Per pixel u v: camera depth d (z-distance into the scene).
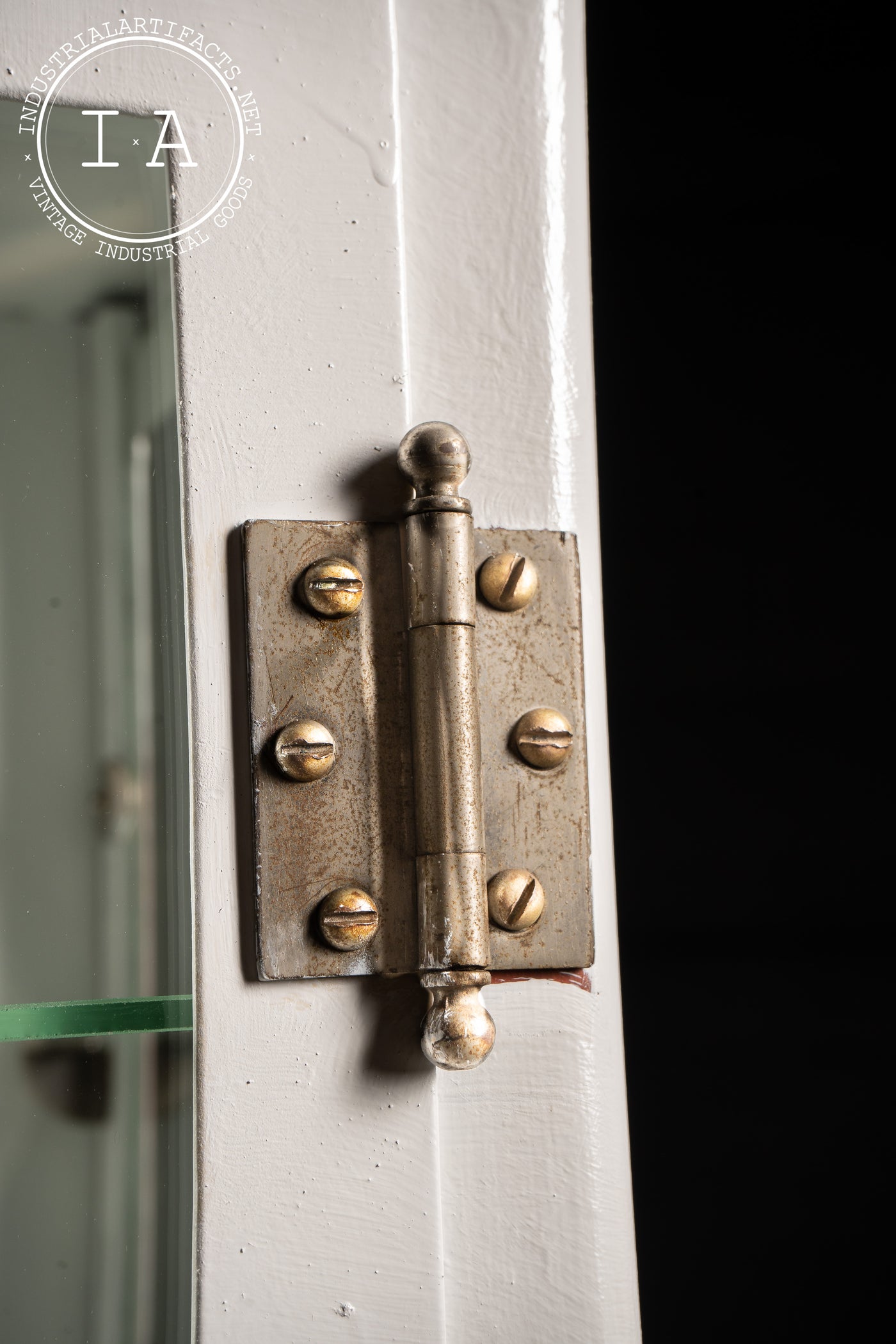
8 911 0.34
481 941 0.33
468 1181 0.34
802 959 0.83
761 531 0.88
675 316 0.89
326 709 0.34
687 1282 0.80
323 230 0.35
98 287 0.35
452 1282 0.34
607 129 0.88
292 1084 0.34
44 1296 0.33
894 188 0.86
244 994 0.34
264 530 0.34
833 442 0.87
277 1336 0.33
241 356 0.35
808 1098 0.81
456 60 0.37
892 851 0.83
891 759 0.84
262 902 0.34
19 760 0.34
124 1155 0.34
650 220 0.89
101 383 0.35
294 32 0.36
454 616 0.34
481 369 0.36
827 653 0.86
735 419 0.89
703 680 0.88
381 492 0.35
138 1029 0.34
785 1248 0.80
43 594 0.34
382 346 0.35
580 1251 0.35
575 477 0.36
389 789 0.34
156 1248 0.34
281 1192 0.34
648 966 0.85
